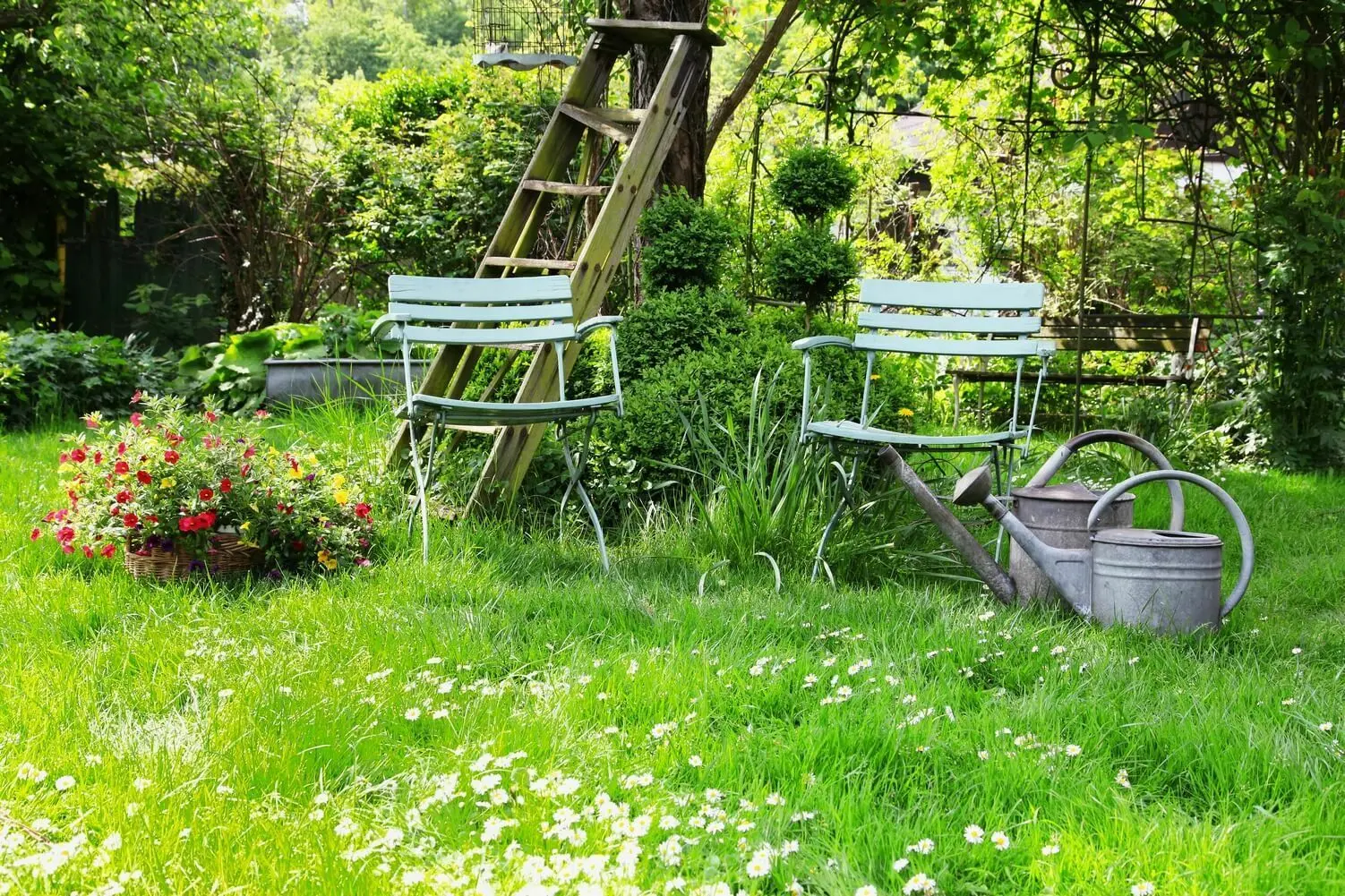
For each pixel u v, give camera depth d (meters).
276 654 2.44
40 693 2.18
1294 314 6.80
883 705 2.12
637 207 4.21
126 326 10.01
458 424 4.18
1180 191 9.98
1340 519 4.86
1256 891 1.46
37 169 9.34
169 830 1.58
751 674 2.31
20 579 3.15
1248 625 3.07
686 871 1.55
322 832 1.60
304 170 10.23
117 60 9.66
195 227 9.86
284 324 7.35
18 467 4.85
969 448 3.45
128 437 3.54
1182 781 1.90
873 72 7.41
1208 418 7.07
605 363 4.72
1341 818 1.67
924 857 1.57
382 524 3.71
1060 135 7.77
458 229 9.82
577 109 4.49
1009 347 3.60
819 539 3.60
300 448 4.32
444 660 2.44
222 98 10.19
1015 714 2.14
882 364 4.93
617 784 1.81
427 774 1.84
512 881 1.42
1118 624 2.84
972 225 10.04
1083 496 3.18
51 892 1.41
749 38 14.00
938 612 2.93
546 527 4.10
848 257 5.44
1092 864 1.52
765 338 4.64
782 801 1.71
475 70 10.43
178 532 3.21
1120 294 10.45
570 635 2.68
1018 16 7.74
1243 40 6.82
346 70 32.03
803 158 5.63
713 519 3.72
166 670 2.38
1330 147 6.91
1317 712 2.19
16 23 9.35
